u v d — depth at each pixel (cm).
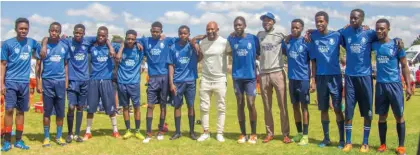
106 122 1016
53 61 732
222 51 771
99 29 773
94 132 877
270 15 738
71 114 770
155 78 790
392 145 746
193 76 795
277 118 1109
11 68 705
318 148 727
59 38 746
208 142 776
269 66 755
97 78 791
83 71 773
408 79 674
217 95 781
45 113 740
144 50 801
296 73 736
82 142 775
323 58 710
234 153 698
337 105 721
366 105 695
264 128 957
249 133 877
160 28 782
